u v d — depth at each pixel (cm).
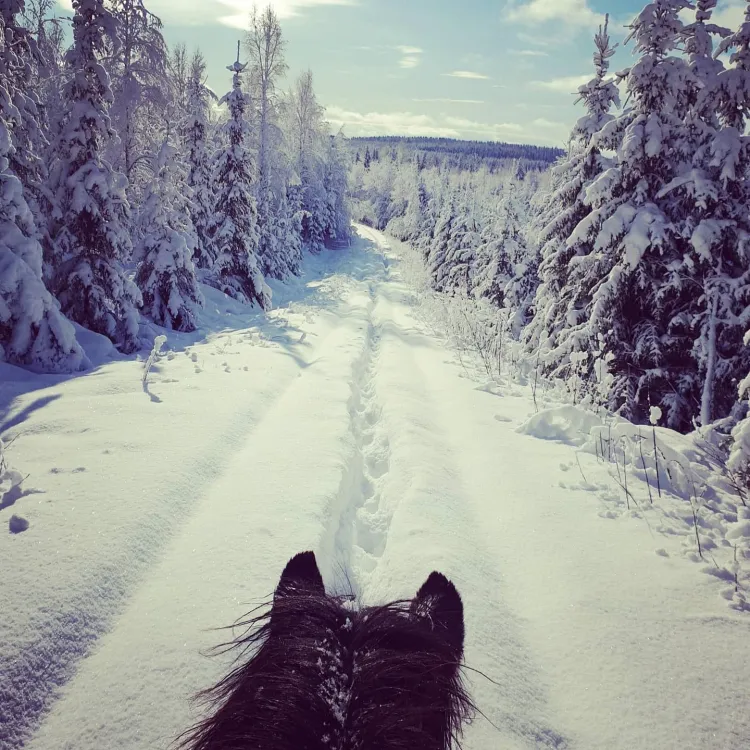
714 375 983
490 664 289
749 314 948
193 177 2381
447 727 83
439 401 909
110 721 250
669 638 310
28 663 279
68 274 1242
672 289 1000
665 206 1050
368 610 109
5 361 928
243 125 2197
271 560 396
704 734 243
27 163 1231
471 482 569
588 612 338
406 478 569
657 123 1028
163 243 1541
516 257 2353
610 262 1078
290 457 615
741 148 970
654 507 484
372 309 2303
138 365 998
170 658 292
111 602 340
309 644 93
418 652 93
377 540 492
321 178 5003
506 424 760
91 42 1281
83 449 578
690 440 682
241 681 90
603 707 263
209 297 1984
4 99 973
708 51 1056
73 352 971
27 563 359
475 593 357
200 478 542
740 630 314
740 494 502
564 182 1405
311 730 73
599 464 593
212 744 75
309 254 4619
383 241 7369
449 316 1684
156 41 1630
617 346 1048
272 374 1004
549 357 1105
